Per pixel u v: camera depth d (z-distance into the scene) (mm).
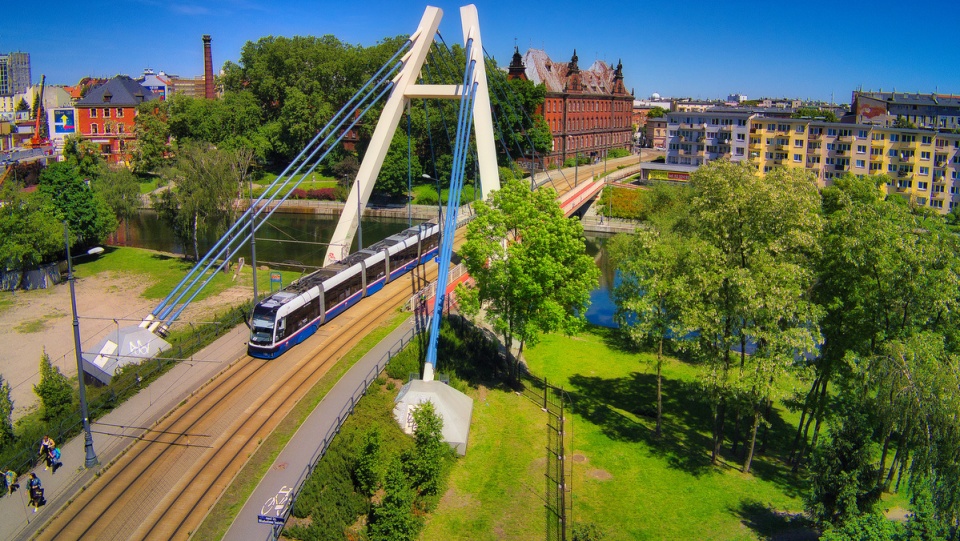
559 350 66250
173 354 48531
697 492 41344
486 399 49188
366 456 33812
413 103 138625
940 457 34406
